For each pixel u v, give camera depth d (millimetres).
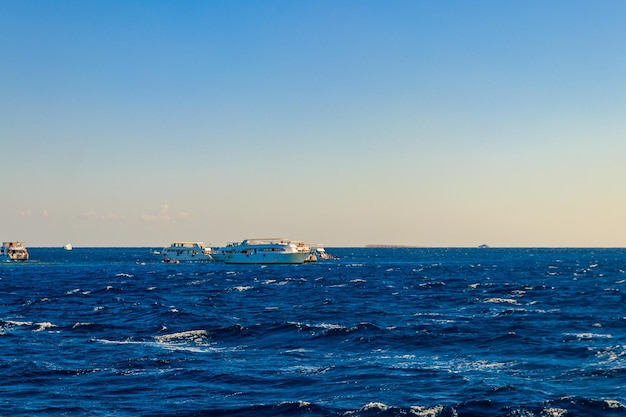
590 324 60156
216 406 32062
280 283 132000
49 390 35250
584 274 172250
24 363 41781
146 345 49531
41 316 70812
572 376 37500
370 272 182625
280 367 40969
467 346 48031
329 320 65812
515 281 139625
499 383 36031
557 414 30031
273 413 30828
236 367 40938
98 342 50906
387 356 44750
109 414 30797
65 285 125812
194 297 98000
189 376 38375
